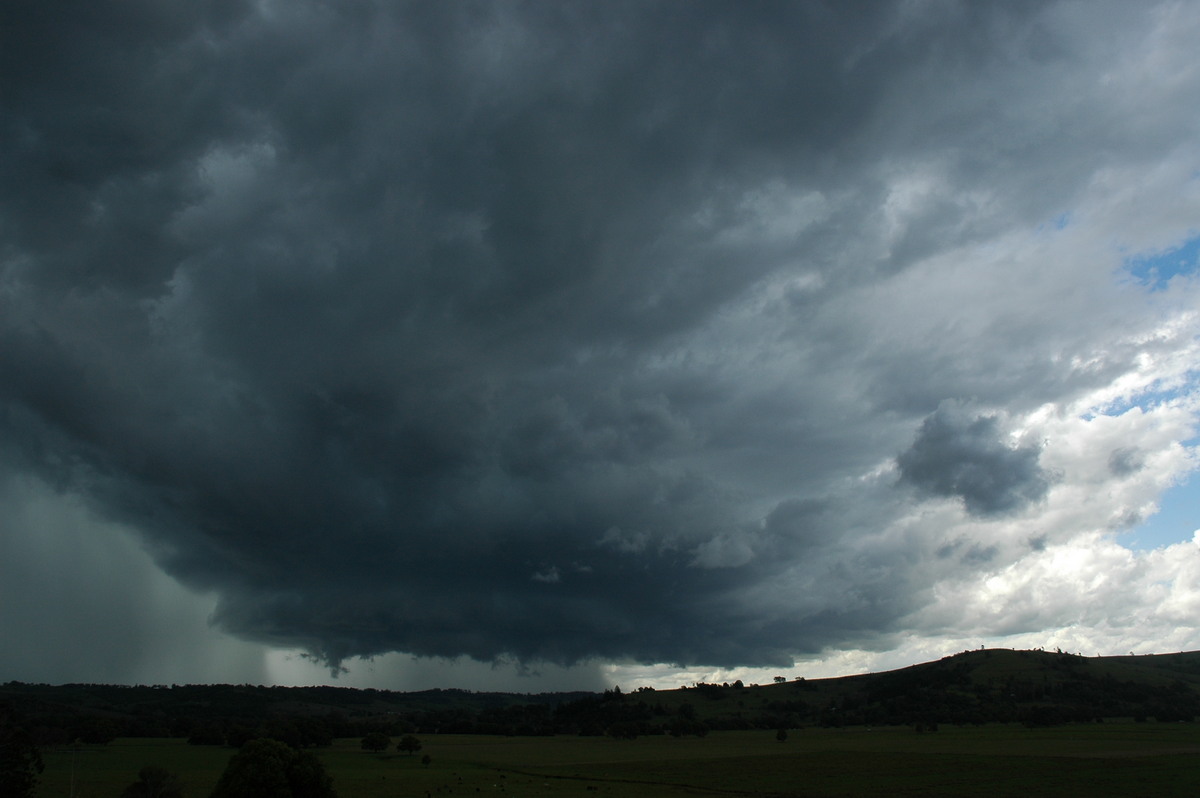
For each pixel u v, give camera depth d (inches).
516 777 5393.7
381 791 4586.6
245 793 3353.8
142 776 4030.5
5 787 3021.7
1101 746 6668.3
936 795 4210.1
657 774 5492.1
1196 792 4114.2
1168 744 6796.3
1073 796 4052.7
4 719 3186.5
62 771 5319.9
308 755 3582.7
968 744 7165.4
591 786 4832.7
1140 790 4220.0
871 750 6840.6
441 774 5595.5
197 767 5610.2
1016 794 4158.5
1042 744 6973.4
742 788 4682.6
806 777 5123.0
